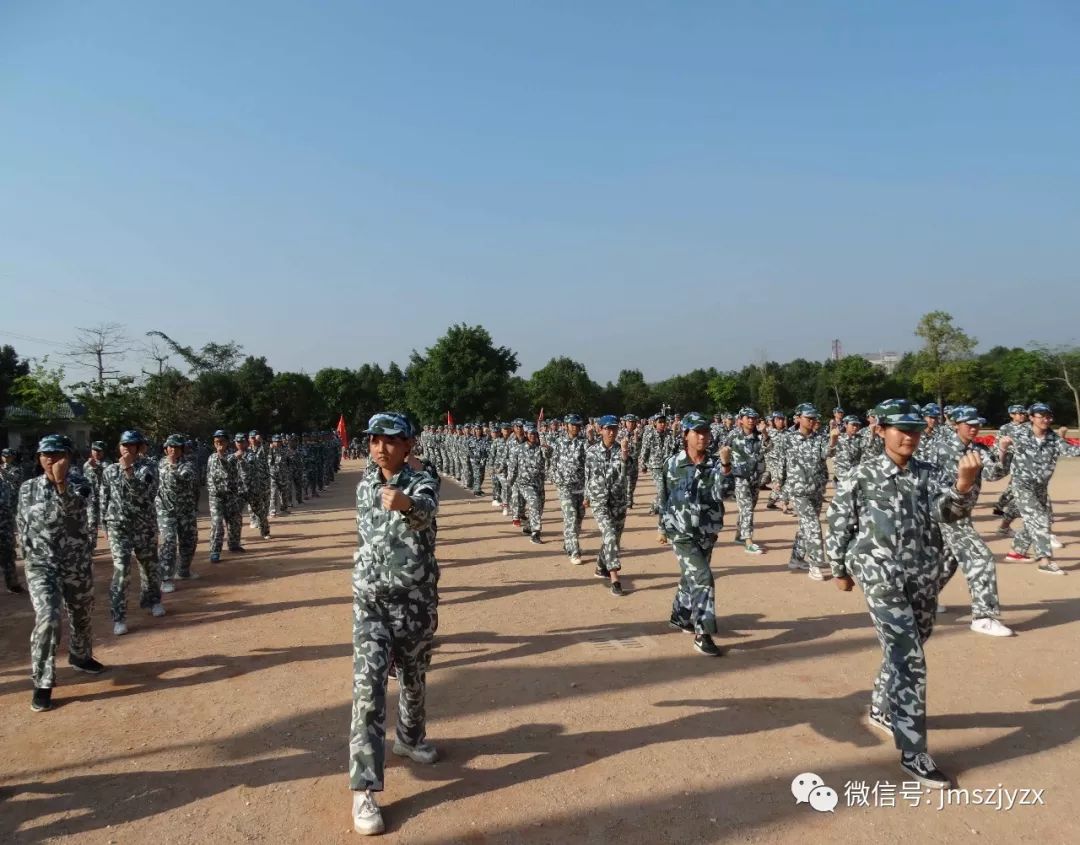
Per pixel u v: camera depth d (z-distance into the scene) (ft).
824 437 29.86
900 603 13.69
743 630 22.39
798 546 30.68
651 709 16.51
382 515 13.05
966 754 14.07
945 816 12.06
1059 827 11.69
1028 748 14.24
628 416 51.93
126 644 22.63
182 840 11.74
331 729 15.87
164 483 30.99
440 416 164.14
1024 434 29.78
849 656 19.79
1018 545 31.12
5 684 19.36
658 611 24.89
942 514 13.75
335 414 215.72
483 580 30.66
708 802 12.55
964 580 27.71
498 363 170.60
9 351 139.13
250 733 15.76
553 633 22.59
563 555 36.19
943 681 17.65
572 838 11.59
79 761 14.61
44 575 18.34
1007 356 198.80
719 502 20.77
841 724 15.51
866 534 14.01
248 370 161.89
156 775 13.96
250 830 11.98
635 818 12.10
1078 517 43.86
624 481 27.35
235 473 38.17
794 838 11.53
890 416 13.76
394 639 13.08
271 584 31.22
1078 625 21.99
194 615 26.14
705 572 20.52
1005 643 20.43
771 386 212.23
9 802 13.07
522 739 15.11
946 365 161.99
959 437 25.31
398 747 14.30
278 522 53.67
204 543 43.14
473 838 11.62
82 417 93.76
